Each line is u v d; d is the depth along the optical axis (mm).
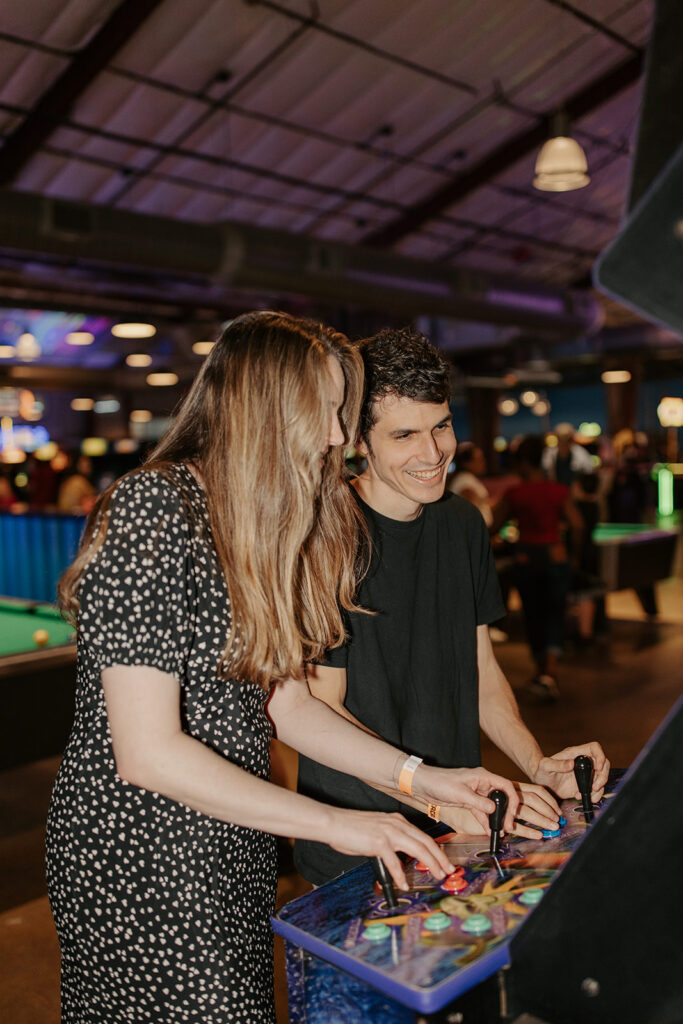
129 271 11766
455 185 10273
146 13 6391
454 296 10414
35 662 3225
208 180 9219
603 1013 771
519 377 19359
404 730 1514
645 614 7449
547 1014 810
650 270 705
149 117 7883
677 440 23016
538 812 1183
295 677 1248
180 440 1193
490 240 12281
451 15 7195
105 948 1121
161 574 1058
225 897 1131
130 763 1030
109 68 7129
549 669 5082
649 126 734
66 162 8445
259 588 1120
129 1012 1143
